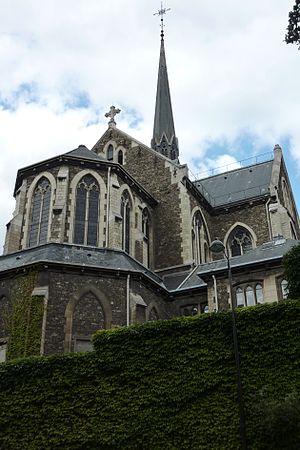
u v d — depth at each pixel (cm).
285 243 3316
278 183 5038
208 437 1984
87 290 2875
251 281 3084
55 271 2862
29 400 2219
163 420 2066
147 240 4075
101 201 3662
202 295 3384
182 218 4262
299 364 2039
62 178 3594
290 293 2555
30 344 2633
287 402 1817
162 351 2219
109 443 2069
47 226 3538
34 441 2131
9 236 3562
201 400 2070
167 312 3425
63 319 2752
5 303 2883
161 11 7538
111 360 2244
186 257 4078
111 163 3788
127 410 2122
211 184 5644
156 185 4525
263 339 2133
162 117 6631
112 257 3194
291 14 2198
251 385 2050
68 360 2283
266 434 1853
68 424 2141
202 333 2217
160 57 7188
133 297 2938
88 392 2194
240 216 4809
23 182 3788
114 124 5153
